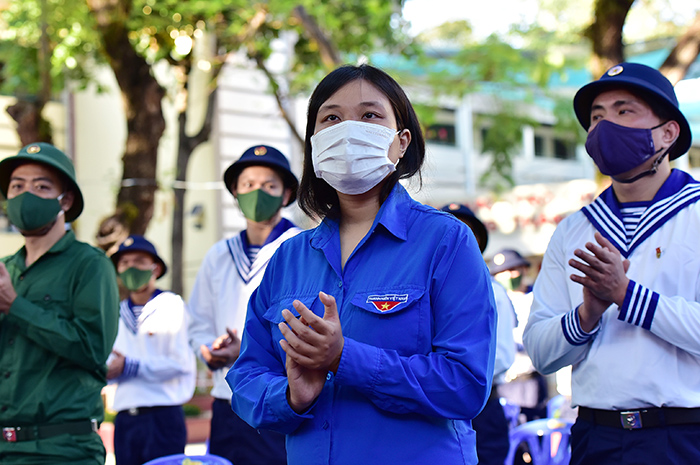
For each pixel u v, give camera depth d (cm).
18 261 375
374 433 210
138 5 949
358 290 221
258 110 1384
